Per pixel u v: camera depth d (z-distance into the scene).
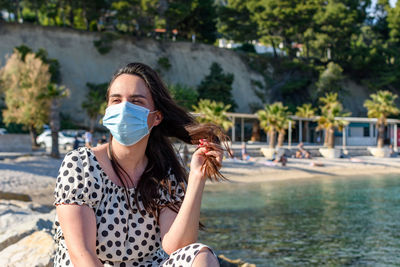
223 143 2.17
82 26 79.94
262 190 21.81
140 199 2.10
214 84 65.44
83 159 1.97
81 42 70.50
